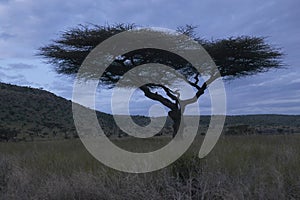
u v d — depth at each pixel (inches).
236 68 1058.7
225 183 274.8
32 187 306.7
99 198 281.1
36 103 2444.6
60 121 2177.7
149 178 300.5
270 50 1042.1
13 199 286.4
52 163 390.9
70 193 284.2
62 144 763.4
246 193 258.7
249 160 367.9
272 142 609.6
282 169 310.7
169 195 267.0
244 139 692.7
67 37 969.5
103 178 307.3
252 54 1022.4
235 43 994.7
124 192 280.4
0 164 368.5
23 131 1737.2
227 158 368.5
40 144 793.6
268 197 255.6
